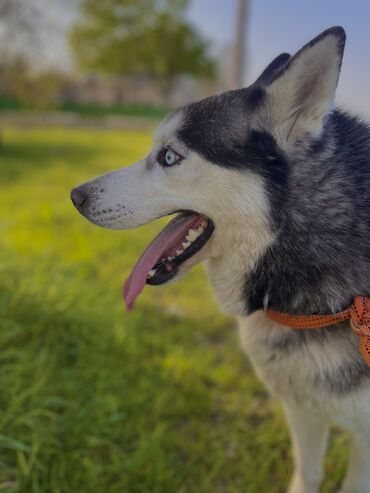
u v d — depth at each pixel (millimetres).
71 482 513
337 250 405
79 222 1355
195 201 438
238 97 437
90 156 2707
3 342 654
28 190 1742
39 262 946
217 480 561
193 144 431
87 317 776
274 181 412
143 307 947
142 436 589
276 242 413
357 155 421
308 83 399
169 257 469
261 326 457
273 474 582
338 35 373
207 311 966
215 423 654
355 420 418
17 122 4816
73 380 643
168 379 714
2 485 482
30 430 545
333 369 409
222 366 773
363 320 393
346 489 473
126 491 518
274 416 671
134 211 458
